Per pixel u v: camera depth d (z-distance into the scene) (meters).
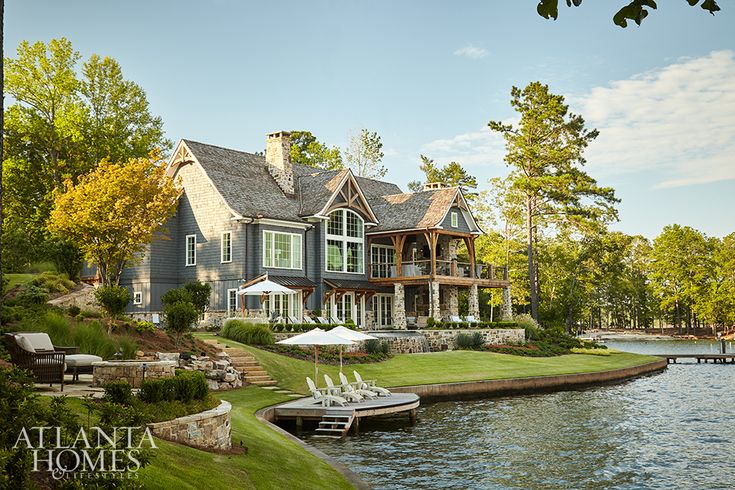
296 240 41.91
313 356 32.50
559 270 69.38
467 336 43.84
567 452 19.45
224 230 39.94
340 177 44.41
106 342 21.94
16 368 9.29
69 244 37.31
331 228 44.12
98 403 13.20
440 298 49.50
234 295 39.19
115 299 24.56
